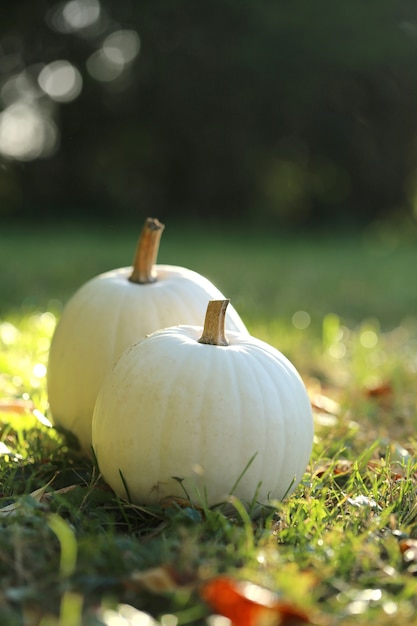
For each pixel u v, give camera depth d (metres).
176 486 2.74
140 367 2.83
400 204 22.53
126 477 2.80
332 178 22.45
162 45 20.20
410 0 21.03
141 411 2.76
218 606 2.05
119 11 19.98
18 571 2.26
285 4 20.11
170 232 18.64
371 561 2.45
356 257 14.65
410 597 2.27
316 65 20.42
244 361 2.84
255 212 21.97
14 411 3.93
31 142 20.70
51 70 20.61
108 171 21.03
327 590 2.29
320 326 7.52
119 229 18.69
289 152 22.02
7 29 19.59
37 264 11.09
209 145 21.17
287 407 2.83
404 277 11.79
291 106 20.94
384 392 4.92
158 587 2.16
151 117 20.86
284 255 14.38
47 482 3.19
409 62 20.94
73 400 3.37
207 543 2.44
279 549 2.50
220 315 2.92
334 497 3.08
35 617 2.07
